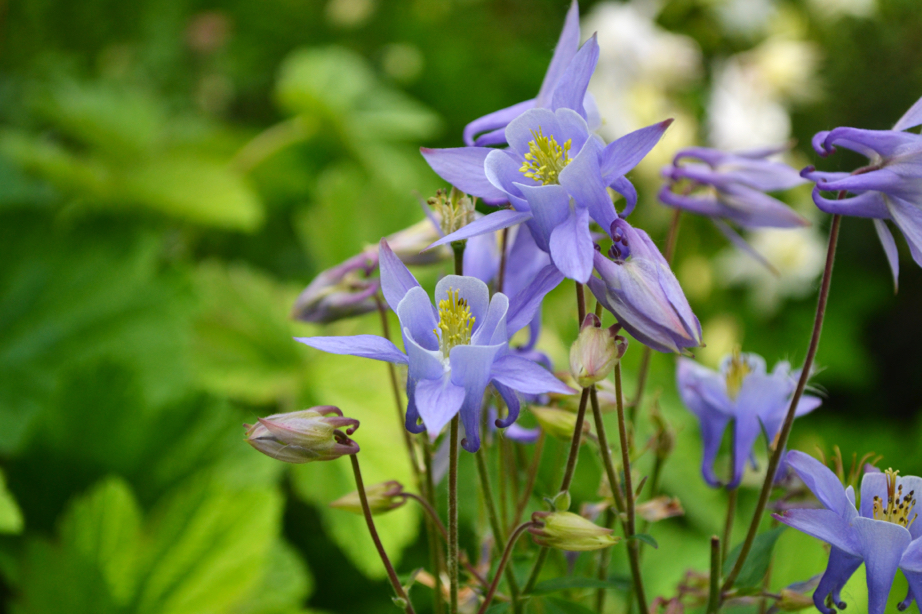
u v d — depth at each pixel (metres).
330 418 0.46
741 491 1.00
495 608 0.47
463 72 1.61
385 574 0.75
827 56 1.51
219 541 0.67
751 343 1.44
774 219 0.52
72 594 0.66
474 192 0.47
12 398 0.92
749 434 0.52
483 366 0.44
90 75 1.53
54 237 1.01
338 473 0.82
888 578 0.45
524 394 0.49
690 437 1.04
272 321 0.97
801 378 0.47
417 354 0.44
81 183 1.06
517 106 0.49
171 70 1.56
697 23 1.46
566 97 0.46
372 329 0.97
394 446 0.84
